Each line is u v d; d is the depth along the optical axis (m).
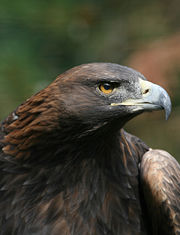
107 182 8.17
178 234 8.04
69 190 8.09
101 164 8.14
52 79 13.67
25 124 7.98
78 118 7.75
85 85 7.74
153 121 13.80
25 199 8.02
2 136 8.28
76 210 8.05
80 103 7.73
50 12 14.12
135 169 8.38
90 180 8.12
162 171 8.13
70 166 8.07
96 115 7.75
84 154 8.05
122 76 7.74
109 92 7.75
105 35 14.73
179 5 14.63
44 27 14.14
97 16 14.80
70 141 7.91
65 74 7.90
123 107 7.74
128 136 8.78
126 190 8.23
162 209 8.08
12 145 8.10
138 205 8.32
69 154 8.01
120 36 14.62
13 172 8.06
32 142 7.95
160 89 7.77
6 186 8.05
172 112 13.66
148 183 8.14
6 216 7.98
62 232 7.96
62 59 14.37
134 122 13.74
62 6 14.25
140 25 14.59
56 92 7.80
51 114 7.79
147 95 7.74
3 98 12.75
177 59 12.91
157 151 8.46
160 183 8.05
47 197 8.05
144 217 8.41
